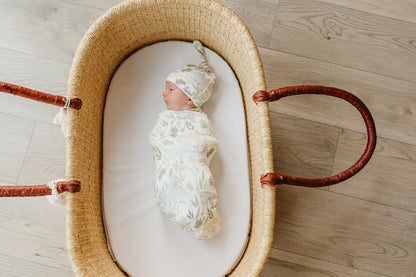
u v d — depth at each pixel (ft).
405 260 4.65
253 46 3.60
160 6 3.69
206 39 4.21
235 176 4.07
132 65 4.29
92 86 3.79
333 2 4.99
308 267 4.60
